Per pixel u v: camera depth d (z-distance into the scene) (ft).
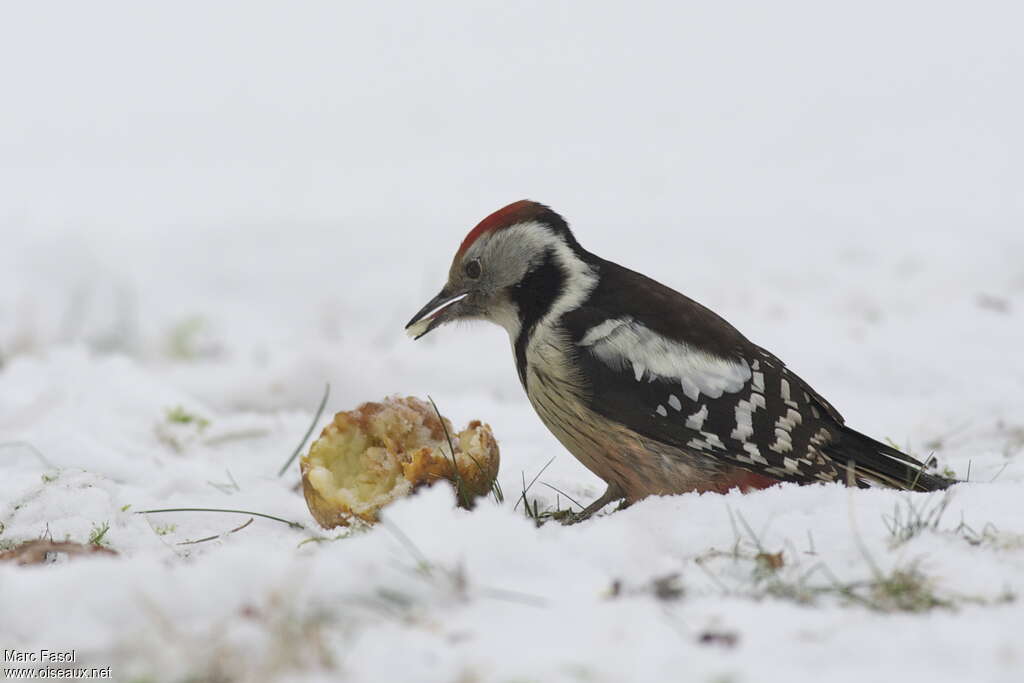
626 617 15.79
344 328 53.47
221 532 24.63
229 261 64.90
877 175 79.51
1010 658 14.56
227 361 49.19
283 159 91.50
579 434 26.16
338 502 23.47
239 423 36.40
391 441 24.67
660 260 61.72
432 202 77.10
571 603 16.71
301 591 16.34
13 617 16.03
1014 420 34.27
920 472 24.73
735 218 69.87
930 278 57.06
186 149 95.30
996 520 20.81
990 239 63.41
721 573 18.78
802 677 14.12
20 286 60.29
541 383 26.50
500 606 16.43
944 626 15.64
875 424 35.47
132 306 56.90
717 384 25.14
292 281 61.87
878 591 17.21
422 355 46.03
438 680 14.06
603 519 22.39
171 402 38.19
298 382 42.75
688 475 25.44
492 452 24.73
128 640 15.20
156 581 16.48
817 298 54.85
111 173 87.40
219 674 14.32
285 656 14.26
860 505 21.84
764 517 21.52
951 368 41.73
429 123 101.40
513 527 18.58
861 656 14.76
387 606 16.31
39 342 50.96
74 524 24.23
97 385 39.19
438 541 18.03
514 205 28.19
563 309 26.53
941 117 93.56
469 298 28.17
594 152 90.17
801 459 24.81
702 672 14.12
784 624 15.75
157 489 28.37
